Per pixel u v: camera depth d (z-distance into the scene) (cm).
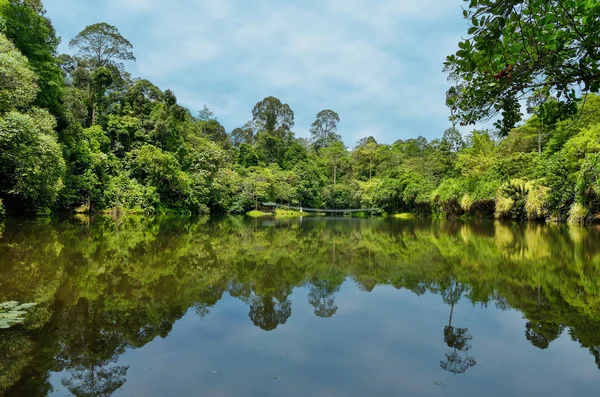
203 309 475
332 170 6581
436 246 1165
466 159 3419
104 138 2903
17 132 1338
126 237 1197
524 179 2433
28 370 299
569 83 289
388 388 275
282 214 4588
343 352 345
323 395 263
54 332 382
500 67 277
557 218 2108
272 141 6259
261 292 571
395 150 7025
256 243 1221
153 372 298
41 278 598
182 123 4319
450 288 604
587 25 250
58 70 2275
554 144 2464
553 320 439
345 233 1719
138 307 475
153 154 3006
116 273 658
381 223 2677
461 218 3322
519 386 282
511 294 560
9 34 1883
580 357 337
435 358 333
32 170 1442
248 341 370
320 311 477
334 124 8881
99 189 2564
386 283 642
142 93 3862
